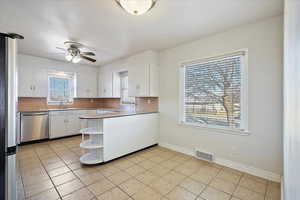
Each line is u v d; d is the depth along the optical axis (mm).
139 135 3062
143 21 2041
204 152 2615
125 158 2736
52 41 2740
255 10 1789
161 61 3350
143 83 3314
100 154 2510
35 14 1847
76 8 1726
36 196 1666
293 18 662
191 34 2455
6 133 1070
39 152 2998
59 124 3982
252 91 2104
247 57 2137
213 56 2479
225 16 1922
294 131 635
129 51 3354
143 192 1764
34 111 3576
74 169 2299
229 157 2344
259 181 1963
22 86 3535
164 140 3340
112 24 2109
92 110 4641
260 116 2047
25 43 2840
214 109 2527
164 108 3316
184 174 2160
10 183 1090
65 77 4535
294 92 653
